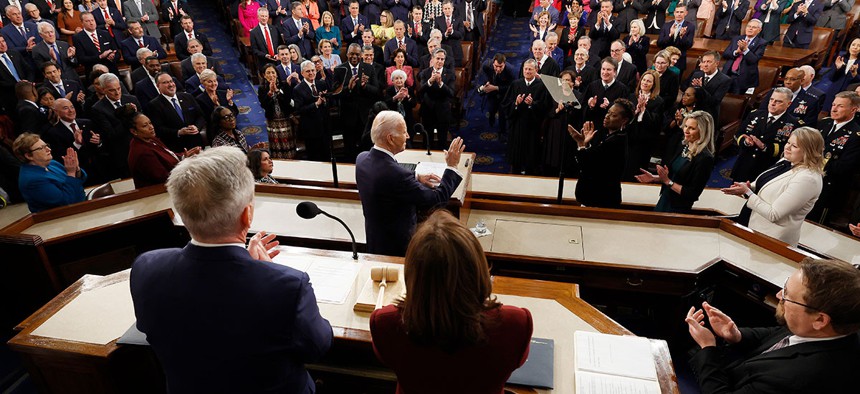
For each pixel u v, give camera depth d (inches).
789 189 125.3
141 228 145.3
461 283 45.1
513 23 507.2
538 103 233.1
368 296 80.3
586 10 389.1
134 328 80.4
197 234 52.8
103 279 93.4
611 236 132.0
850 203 196.7
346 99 251.0
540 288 88.7
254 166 157.6
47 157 146.3
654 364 72.5
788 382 63.0
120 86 221.6
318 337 56.7
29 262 129.6
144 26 344.2
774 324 120.0
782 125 195.0
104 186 163.0
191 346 53.3
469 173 151.4
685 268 118.0
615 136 146.1
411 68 284.2
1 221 187.8
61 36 329.4
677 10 315.3
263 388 55.3
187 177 51.1
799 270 65.9
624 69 268.4
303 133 247.9
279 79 267.7
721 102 259.0
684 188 144.6
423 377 51.2
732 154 267.7
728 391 69.0
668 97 252.1
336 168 181.0
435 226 47.5
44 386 84.9
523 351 49.9
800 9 362.0
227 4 426.9
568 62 324.2
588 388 69.1
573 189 182.4
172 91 215.5
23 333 81.3
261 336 52.7
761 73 299.6
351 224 138.7
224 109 187.5
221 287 52.4
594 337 77.2
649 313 140.3
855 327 61.2
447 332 45.9
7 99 261.6
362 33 319.6
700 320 78.7
